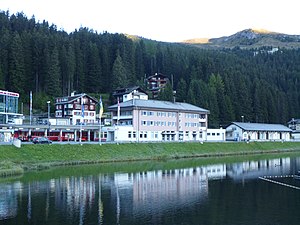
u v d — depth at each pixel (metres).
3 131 90.50
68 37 191.12
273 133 152.00
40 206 39.44
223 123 150.38
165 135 118.19
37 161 70.88
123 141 99.62
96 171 65.19
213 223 33.78
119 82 167.00
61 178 56.72
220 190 49.50
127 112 113.31
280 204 41.28
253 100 166.25
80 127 93.75
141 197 44.47
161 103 121.69
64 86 162.12
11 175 58.88
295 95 194.88
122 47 192.00
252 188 51.22
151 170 67.81
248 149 118.12
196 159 91.56
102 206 39.75
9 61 147.75
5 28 173.50
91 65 172.88
